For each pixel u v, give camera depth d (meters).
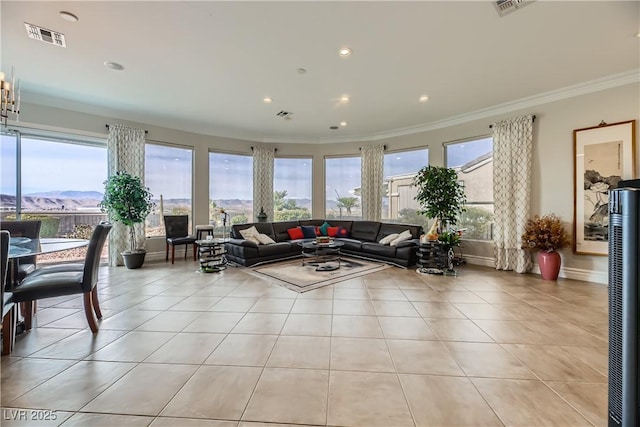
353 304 3.02
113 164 4.91
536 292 3.43
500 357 1.96
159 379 1.70
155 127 5.45
